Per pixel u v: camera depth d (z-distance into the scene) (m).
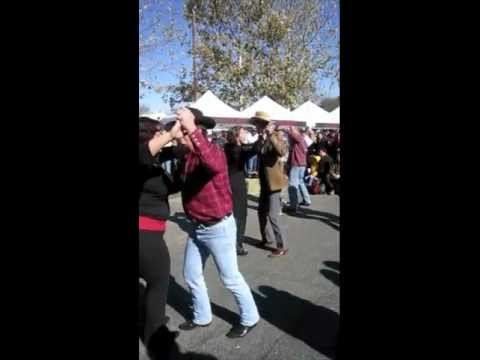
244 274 4.95
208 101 12.57
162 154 3.18
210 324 3.58
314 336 3.35
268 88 23.86
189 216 3.29
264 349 3.17
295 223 8.00
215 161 3.02
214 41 23.73
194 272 3.47
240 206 5.62
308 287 4.47
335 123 17.20
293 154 8.94
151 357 3.02
